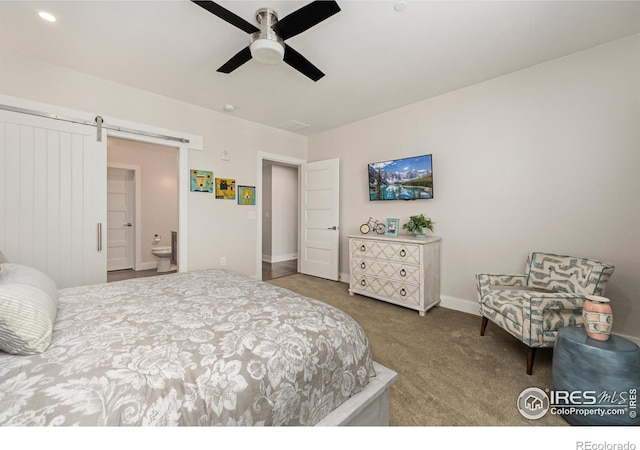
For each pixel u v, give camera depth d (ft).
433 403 5.03
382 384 4.08
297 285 13.42
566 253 7.88
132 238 16.93
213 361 2.80
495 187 9.17
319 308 4.30
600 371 4.39
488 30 6.61
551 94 8.04
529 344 5.88
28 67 7.84
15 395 2.19
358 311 9.89
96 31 6.69
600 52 7.27
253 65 8.25
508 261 8.95
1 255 4.84
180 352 2.90
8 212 7.64
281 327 3.56
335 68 8.38
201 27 6.54
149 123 10.05
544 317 5.97
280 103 11.11
